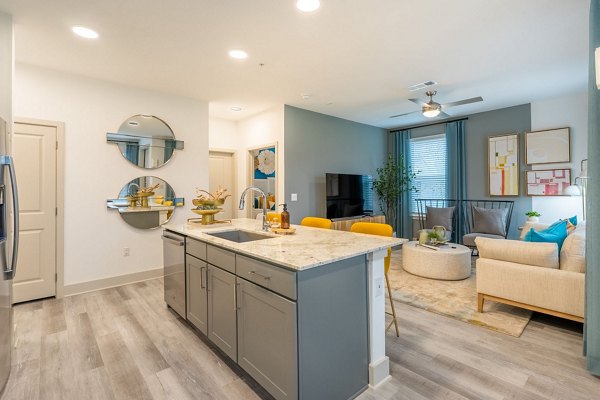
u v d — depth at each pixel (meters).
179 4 2.28
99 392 1.83
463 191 5.77
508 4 2.32
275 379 1.63
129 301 3.30
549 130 4.80
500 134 5.34
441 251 3.97
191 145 4.47
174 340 2.44
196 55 3.12
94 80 3.69
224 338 2.08
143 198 4.04
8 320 1.89
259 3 2.28
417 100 3.90
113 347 2.34
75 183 3.56
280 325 1.59
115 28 2.60
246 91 4.23
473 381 1.90
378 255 1.96
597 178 1.89
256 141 5.43
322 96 4.50
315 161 5.36
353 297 1.81
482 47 3.01
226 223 3.10
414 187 6.45
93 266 3.67
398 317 2.84
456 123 5.85
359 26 2.61
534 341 2.39
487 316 2.83
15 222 1.83
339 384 1.72
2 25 2.31
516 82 4.01
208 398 1.77
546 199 4.89
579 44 2.96
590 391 1.79
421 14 2.44
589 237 1.95
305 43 2.89
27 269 3.27
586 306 1.99
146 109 4.08
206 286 2.28
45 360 2.16
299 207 5.09
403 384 1.89
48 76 3.39
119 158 3.87
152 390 1.84
